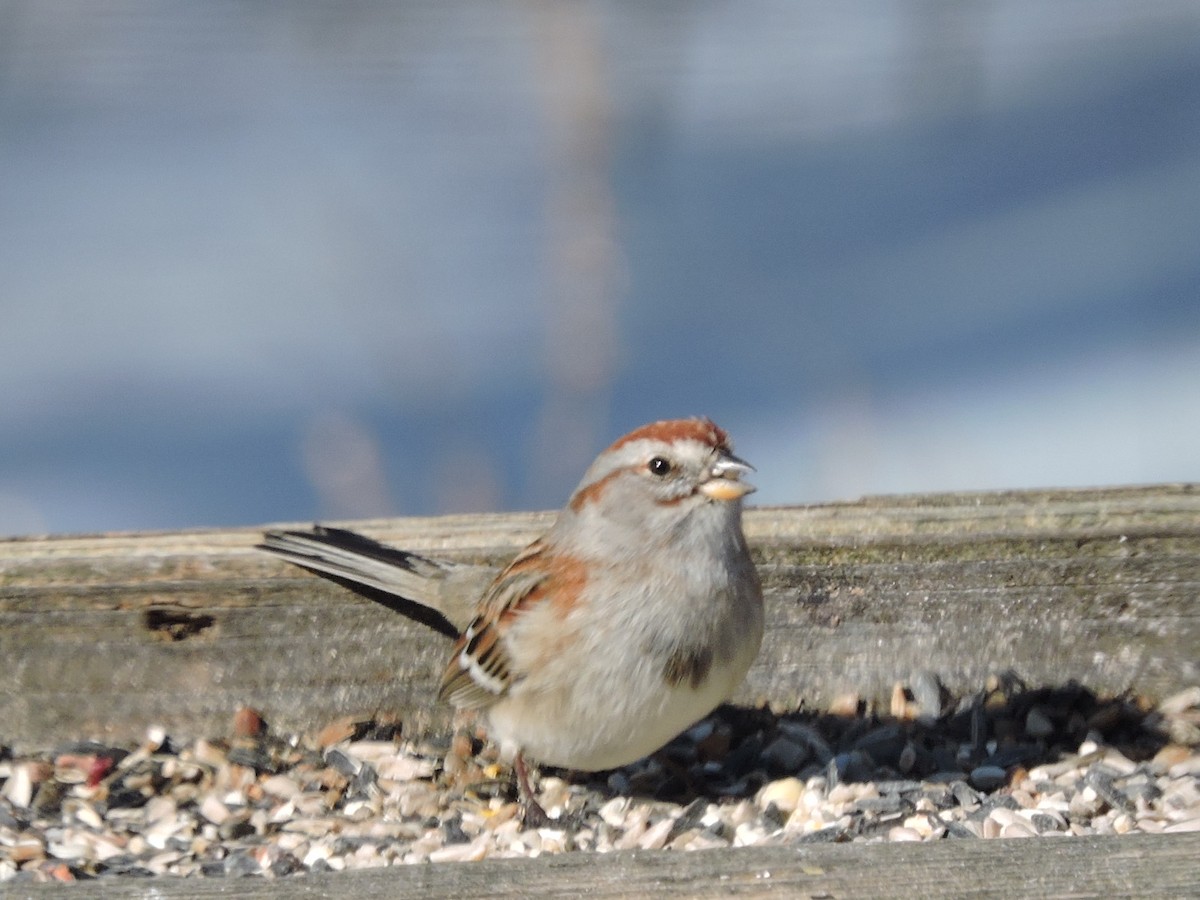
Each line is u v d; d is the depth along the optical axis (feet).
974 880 18.37
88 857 23.61
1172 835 19.15
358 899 18.42
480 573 26.73
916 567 26.78
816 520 27.07
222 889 18.72
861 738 26.27
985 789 24.94
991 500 27.45
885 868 18.61
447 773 26.18
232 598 26.84
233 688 26.91
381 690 27.02
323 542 27.50
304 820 24.84
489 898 18.42
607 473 24.84
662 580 24.40
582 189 41.52
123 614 26.76
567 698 24.75
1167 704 26.37
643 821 24.68
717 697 24.90
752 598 24.90
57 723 26.76
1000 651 26.71
